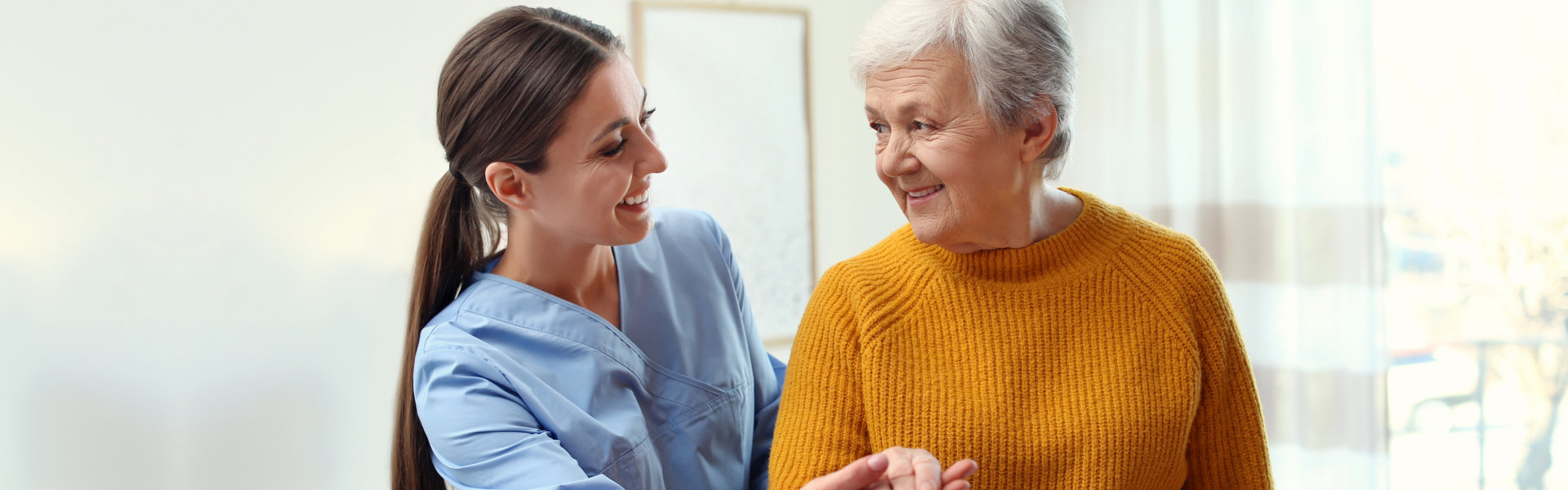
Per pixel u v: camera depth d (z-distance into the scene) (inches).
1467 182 97.0
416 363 44.1
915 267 41.0
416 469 47.2
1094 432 37.9
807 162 110.6
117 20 83.9
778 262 109.4
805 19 110.0
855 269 41.3
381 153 93.6
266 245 89.7
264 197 89.4
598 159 41.4
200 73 86.7
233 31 87.5
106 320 85.0
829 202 113.0
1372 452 98.0
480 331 44.2
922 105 35.6
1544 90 91.7
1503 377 97.1
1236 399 40.9
